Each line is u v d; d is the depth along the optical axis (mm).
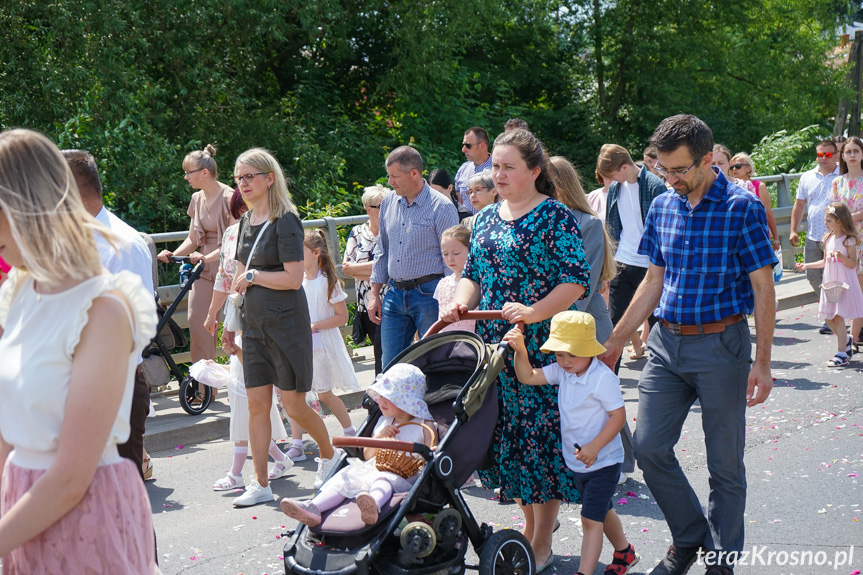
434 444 3770
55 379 2137
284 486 5875
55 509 2096
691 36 27516
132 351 2240
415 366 4035
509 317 3926
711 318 3951
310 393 6504
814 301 12570
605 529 4215
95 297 2166
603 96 28766
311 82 21625
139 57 16312
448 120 21781
